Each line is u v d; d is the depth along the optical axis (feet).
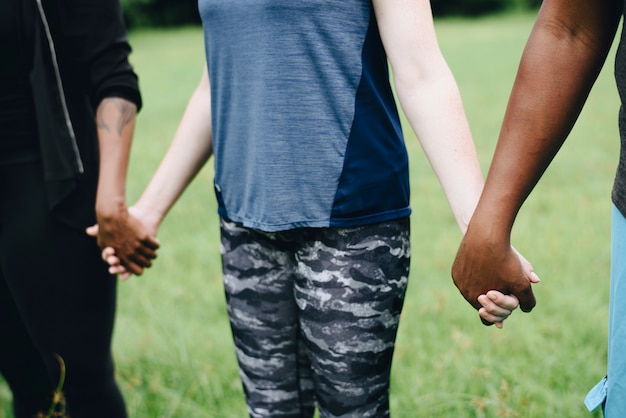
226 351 11.50
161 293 14.26
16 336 7.88
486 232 5.24
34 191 7.28
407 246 6.33
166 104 39.45
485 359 10.34
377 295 6.17
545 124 5.04
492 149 26.30
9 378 8.08
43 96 7.10
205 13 6.23
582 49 4.98
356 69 5.89
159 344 11.66
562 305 12.50
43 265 7.36
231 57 6.14
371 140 5.99
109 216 7.31
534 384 9.68
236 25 6.02
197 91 7.30
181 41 79.66
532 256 15.16
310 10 5.78
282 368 6.73
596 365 10.39
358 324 6.19
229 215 6.51
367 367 6.32
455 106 5.88
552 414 8.95
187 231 18.29
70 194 7.39
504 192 5.19
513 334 11.30
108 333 7.79
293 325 6.64
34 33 7.06
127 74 7.59
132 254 7.54
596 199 19.56
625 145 4.70
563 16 4.98
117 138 7.45
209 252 16.60
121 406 8.01
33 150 7.26
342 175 5.98
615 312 4.77
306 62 5.87
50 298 7.45
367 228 6.09
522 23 89.30
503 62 51.01
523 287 5.42
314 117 5.93
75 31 7.41
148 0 95.40
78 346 7.59
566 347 10.99
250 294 6.57
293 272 6.46
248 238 6.47
